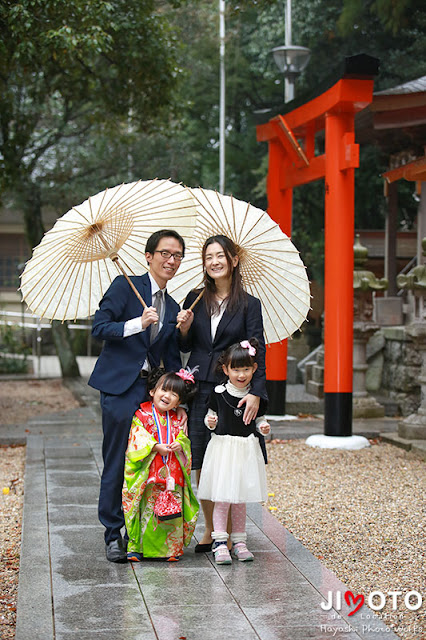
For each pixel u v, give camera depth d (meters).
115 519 4.34
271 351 9.72
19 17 8.27
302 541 4.94
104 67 11.70
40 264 4.41
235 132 18.78
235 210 4.49
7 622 3.77
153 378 4.32
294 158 8.92
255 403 4.22
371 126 10.13
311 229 16.44
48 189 14.52
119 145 14.88
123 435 4.29
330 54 14.07
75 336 20.52
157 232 4.39
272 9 15.30
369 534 5.10
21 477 7.12
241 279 4.53
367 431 8.66
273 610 3.59
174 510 4.25
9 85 12.26
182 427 4.31
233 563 4.29
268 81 17.94
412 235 14.89
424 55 11.51
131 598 3.73
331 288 7.98
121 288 4.40
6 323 17.50
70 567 4.18
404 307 11.62
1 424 10.03
